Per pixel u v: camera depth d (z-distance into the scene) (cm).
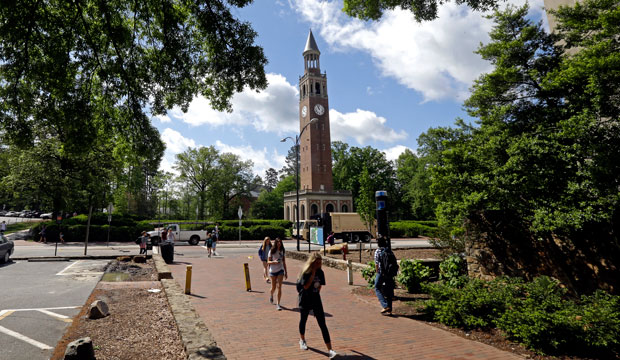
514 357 502
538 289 641
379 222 1077
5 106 930
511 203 788
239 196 6938
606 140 671
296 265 1608
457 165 1005
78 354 436
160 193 7044
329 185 6431
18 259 1658
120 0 984
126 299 853
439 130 1433
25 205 6369
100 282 1088
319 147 6500
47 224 2889
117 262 1605
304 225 3516
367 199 1805
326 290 1012
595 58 724
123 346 524
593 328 502
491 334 597
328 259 1562
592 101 723
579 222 641
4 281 1103
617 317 523
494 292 676
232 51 991
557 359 498
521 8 1280
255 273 1347
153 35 1072
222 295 929
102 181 3353
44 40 901
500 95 1278
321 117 6631
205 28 955
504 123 1098
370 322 681
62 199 3150
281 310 771
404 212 6612
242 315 724
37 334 594
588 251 727
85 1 939
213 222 3509
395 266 749
